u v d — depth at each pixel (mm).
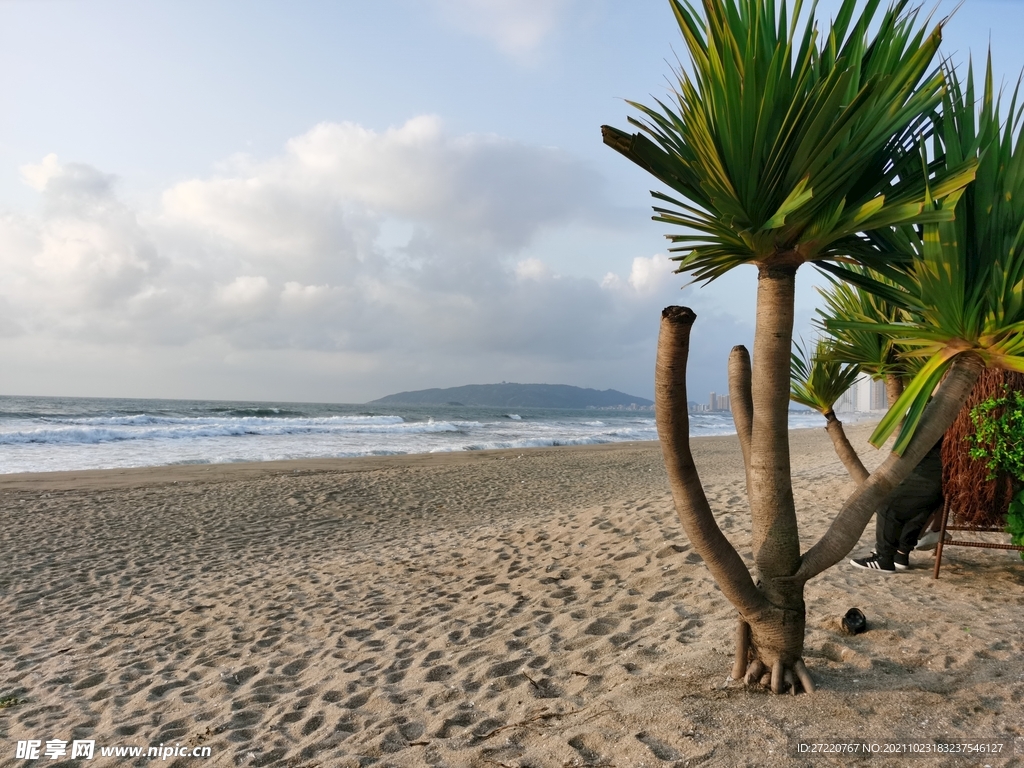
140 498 11766
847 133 2084
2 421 31734
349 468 17219
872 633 3326
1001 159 2312
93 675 4117
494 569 6086
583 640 3914
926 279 2176
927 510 4465
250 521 9820
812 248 2227
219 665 4195
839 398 4629
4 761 3023
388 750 2789
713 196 2035
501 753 2547
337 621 4926
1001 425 3988
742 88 1995
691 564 5254
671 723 2467
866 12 2291
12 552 7941
